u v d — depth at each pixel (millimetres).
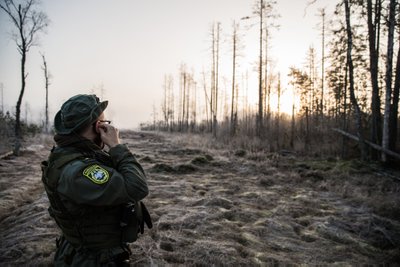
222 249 4570
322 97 28250
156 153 16500
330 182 9883
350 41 14023
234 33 31984
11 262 4395
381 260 4695
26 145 19281
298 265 4375
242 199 7688
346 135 16047
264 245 5039
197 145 20906
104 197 1454
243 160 13609
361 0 13703
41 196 8117
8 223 6359
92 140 1704
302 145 18906
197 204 7055
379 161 13133
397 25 13523
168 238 4941
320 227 5852
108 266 1525
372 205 7387
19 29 16188
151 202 7086
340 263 4516
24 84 16219
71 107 1622
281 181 10062
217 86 36250
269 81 32406
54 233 5281
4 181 9828
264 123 26547
